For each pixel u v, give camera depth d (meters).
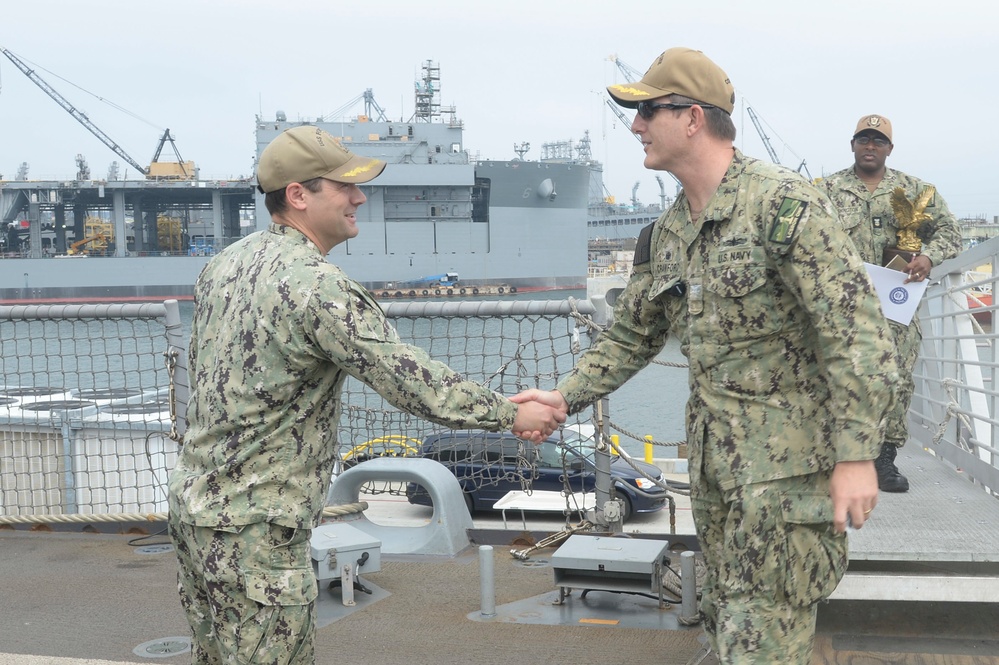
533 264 85.50
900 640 3.13
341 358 2.17
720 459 2.15
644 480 10.19
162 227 98.19
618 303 2.59
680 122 2.16
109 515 5.21
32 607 3.97
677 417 25.09
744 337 2.12
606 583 3.81
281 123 85.69
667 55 2.22
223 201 91.38
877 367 1.97
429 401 2.21
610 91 2.21
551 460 9.04
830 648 3.08
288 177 2.28
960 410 4.56
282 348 2.16
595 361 2.59
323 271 2.20
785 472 2.10
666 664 3.22
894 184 4.40
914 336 4.09
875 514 3.57
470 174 82.94
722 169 2.17
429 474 4.84
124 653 3.44
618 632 3.54
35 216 87.88
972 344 5.02
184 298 85.06
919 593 2.98
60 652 3.46
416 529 4.92
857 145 4.41
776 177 2.10
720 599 2.19
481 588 3.77
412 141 84.25
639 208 145.50
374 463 5.01
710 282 2.15
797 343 2.11
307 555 2.26
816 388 2.11
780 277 2.08
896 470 4.04
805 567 2.12
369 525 5.02
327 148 2.30
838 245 2.01
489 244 84.62
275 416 2.17
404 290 83.62
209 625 2.36
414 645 3.47
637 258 2.53
